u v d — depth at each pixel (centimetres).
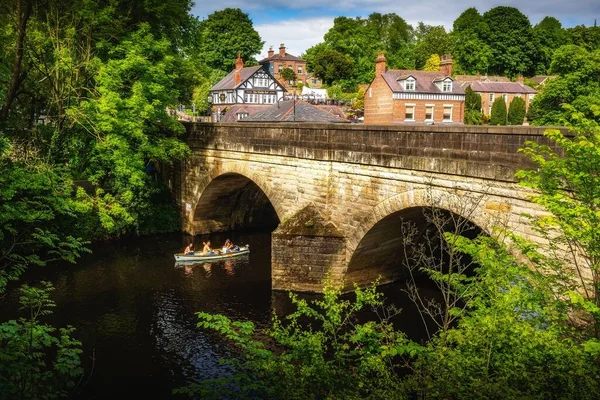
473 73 10781
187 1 3725
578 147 1057
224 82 9275
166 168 4178
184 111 9331
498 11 10850
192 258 3253
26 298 1284
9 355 1136
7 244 2631
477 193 1878
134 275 3000
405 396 955
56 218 3181
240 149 3250
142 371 1970
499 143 1783
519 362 925
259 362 1129
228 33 11162
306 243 2614
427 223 2494
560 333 1078
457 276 1243
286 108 5422
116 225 3619
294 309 2508
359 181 2422
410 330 2259
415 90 6191
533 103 5897
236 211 4112
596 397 860
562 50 5566
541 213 1664
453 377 915
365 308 2477
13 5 3109
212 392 1190
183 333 2277
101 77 3247
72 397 1789
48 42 3222
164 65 3406
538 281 1134
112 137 3312
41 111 3797
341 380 1055
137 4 3472
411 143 2123
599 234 1018
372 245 2541
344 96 9612
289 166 2853
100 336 2239
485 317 1022
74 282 2859
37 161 2844
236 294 2714
